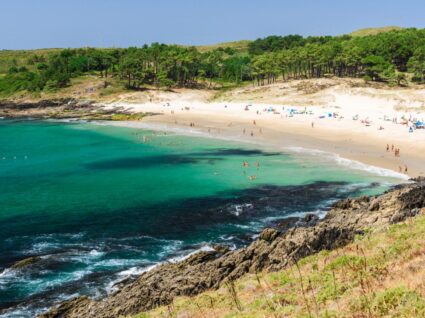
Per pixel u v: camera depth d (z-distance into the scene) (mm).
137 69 185750
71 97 173250
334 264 25812
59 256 41750
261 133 108000
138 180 70062
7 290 35500
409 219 35500
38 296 34594
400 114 122938
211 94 176500
